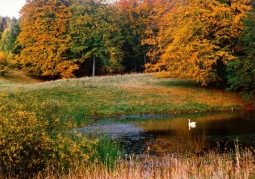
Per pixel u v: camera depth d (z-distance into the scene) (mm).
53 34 52531
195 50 32500
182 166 9492
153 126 22203
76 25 52562
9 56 55875
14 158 8953
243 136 17562
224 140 16766
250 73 30625
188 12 32781
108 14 55688
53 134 12016
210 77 32594
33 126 9203
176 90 35594
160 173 9742
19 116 9000
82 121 22969
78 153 10148
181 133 19219
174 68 35000
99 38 52844
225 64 33344
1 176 8977
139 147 15680
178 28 34969
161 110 29938
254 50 29500
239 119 23984
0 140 8648
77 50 51812
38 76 55625
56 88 34438
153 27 52125
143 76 43656
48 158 9680
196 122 23359
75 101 31125
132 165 10102
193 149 15008
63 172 9586
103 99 32156
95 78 42906
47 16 53344
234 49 34156
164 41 42188
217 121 23422
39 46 51906
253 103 31922
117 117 27547
